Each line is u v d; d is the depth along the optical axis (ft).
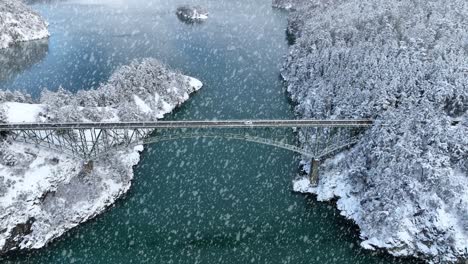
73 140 351.05
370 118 364.38
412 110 348.59
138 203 343.87
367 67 439.63
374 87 396.16
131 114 410.93
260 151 414.82
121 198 349.61
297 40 590.55
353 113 376.27
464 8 569.23
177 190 359.25
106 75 565.94
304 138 376.48
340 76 444.55
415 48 469.98
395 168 313.94
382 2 608.19
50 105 375.25
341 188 351.05
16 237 296.51
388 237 302.86
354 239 316.81
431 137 327.67
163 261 289.74
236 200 349.61
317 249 305.53
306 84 490.49
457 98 375.25
